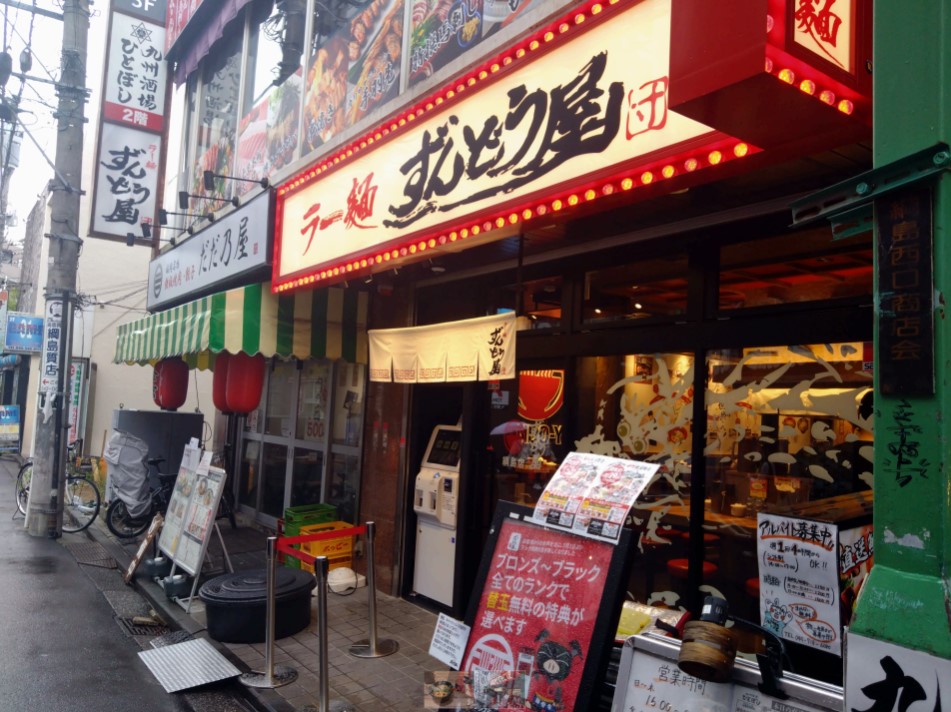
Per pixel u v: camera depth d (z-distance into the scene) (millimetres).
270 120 7984
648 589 4285
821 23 2160
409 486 6559
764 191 3633
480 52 4527
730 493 3896
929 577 1685
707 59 2111
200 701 4480
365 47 6156
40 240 20156
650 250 4445
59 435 9336
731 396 3939
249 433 10828
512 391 5586
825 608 2613
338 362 8359
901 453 1758
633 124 2943
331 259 5426
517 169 3584
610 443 4652
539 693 2639
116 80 9844
